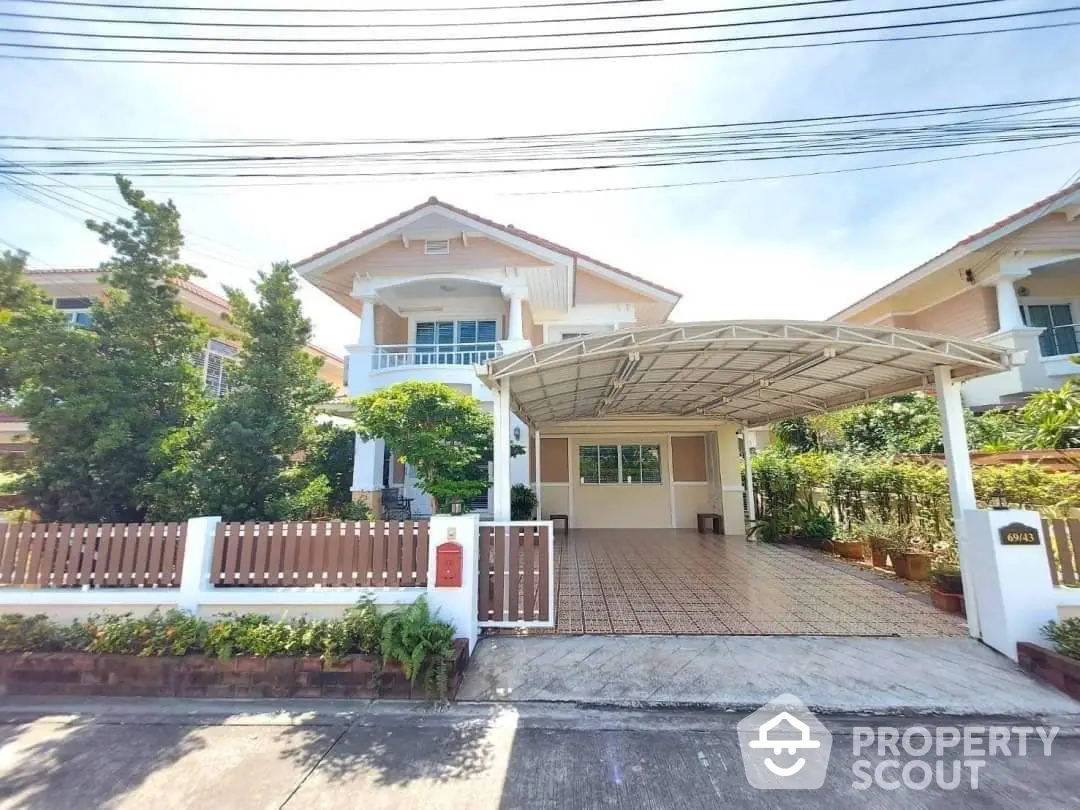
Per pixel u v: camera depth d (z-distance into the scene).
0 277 7.12
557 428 13.20
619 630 5.39
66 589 4.97
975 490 6.62
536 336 14.55
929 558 7.39
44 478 6.40
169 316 7.47
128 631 4.35
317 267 12.05
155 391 7.12
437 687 3.99
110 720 3.80
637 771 3.09
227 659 4.14
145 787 2.97
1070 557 4.61
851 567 8.60
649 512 14.03
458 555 4.75
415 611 4.29
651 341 5.16
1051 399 8.22
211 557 4.98
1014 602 4.55
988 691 3.98
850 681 4.18
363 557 4.93
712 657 4.68
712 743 3.38
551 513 14.02
